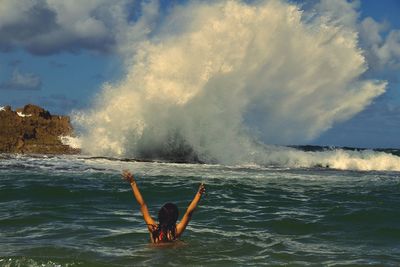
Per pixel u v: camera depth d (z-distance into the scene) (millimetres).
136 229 8000
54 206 9953
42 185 12305
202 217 9227
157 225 7109
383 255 6672
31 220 8602
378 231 8219
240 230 8117
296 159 22641
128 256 6324
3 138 22984
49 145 23406
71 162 19062
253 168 20031
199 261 6148
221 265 5980
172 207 7141
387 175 18453
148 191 12086
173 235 7102
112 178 14508
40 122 24891
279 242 7316
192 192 12125
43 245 6848
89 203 10422
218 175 16547
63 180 13758
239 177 16141
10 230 7859
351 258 6477
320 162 22484
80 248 6707
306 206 10633
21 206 9891
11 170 16094
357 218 9211
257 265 6035
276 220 8953
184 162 22125
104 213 9375
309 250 6883
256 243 7203
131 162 20344
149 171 17141
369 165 22109
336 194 12570
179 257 6316
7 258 6051
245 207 10391
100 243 7043
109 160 20656
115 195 11453
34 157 20500
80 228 8023
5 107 25312
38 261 5930
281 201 11289
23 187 11945
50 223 8391
